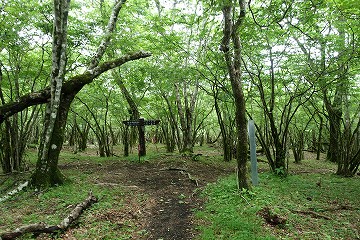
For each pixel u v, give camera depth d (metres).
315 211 7.16
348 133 11.72
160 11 15.13
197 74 12.59
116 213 6.82
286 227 6.03
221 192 8.23
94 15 14.43
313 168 14.03
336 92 12.64
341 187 9.47
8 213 6.74
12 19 9.74
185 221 6.54
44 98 9.16
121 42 11.52
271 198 7.72
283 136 11.30
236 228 5.84
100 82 15.05
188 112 16.28
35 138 22.89
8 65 12.12
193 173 11.64
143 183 10.04
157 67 13.46
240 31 8.05
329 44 9.72
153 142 30.50
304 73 10.44
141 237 5.74
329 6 8.11
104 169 12.37
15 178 10.41
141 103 18.42
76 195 7.87
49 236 5.62
